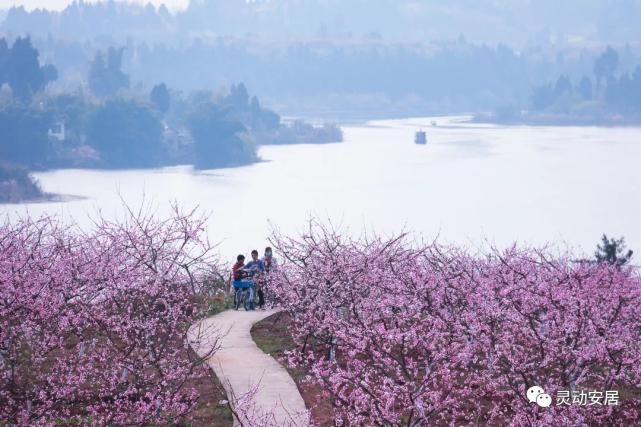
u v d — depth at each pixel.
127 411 28.69
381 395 27.27
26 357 32.12
